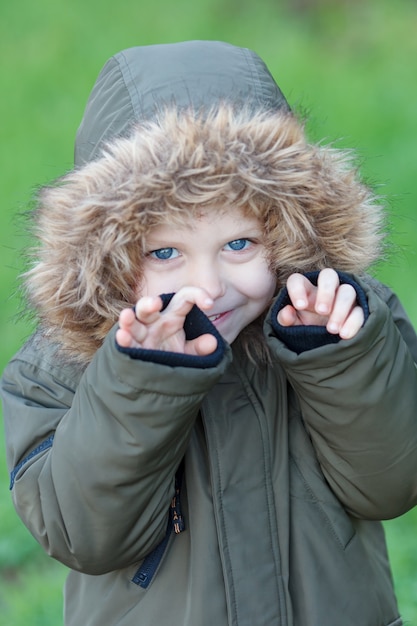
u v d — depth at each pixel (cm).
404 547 312
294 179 175
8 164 646
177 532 184
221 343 163
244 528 182
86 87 768
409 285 465
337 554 187
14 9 905
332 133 641
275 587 181
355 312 168
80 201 176
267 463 186
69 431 169
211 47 196
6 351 455
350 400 171
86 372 170
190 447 187
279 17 875
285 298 174
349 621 185
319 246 183
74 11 902
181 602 182
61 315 181
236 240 177
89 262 174
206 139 171
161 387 159
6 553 338
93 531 170
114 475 166
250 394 189
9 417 190
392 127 646
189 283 175
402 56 780
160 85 188
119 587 186
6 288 505
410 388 176
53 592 316
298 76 750
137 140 174
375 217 190
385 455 177
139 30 864
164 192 168
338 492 186
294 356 169
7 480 370
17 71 796
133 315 156
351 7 873
